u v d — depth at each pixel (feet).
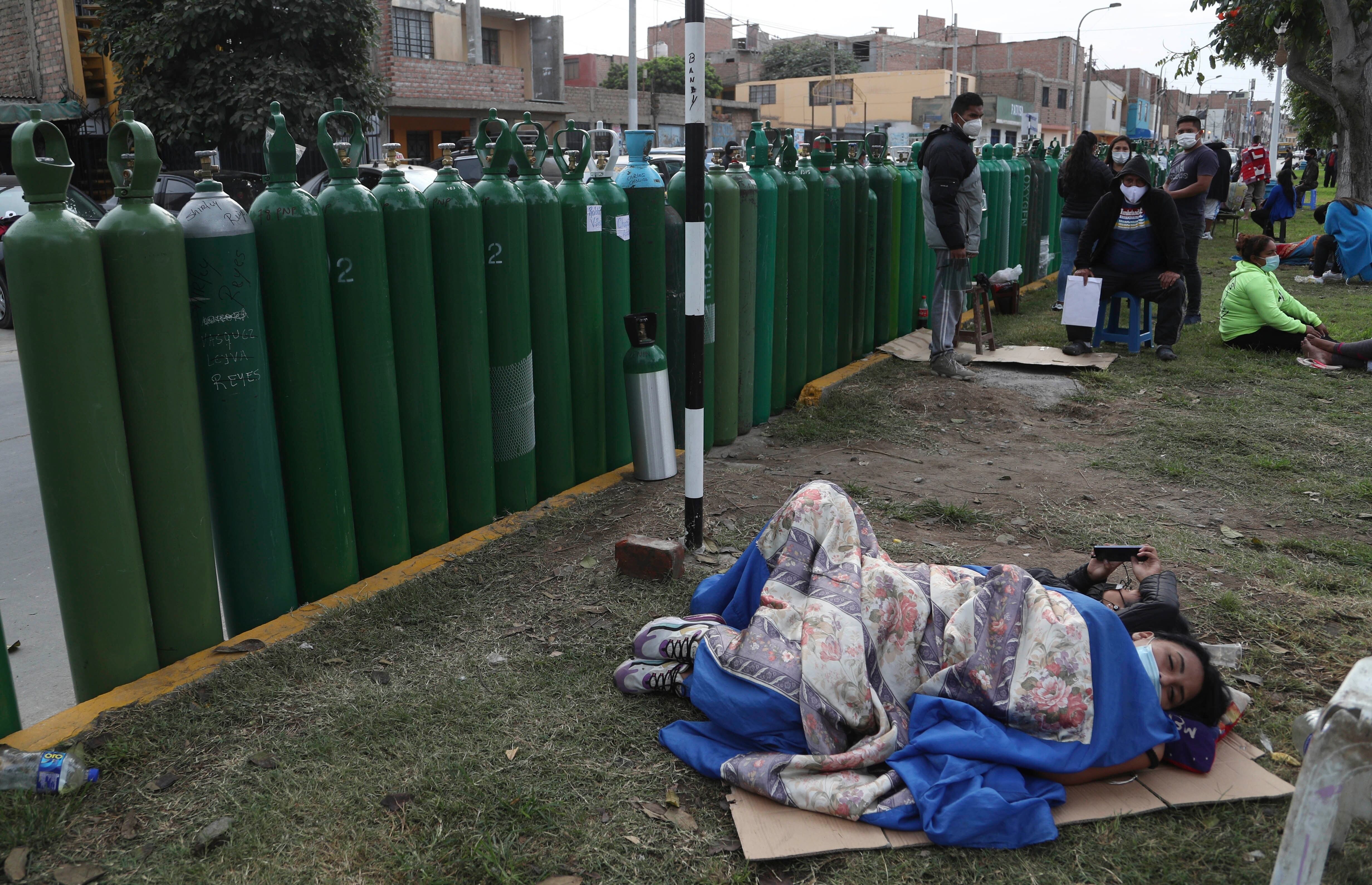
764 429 20.33
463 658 10.80
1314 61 77.61
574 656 10.86
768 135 21.04
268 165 11.32
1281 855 6.26
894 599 8.99
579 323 15.93
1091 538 14.55
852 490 16.51
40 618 13.23
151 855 7.66
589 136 15.62
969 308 33.91
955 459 18.57
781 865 7.64
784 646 8.87
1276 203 52.70
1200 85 56.13
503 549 13.67
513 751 8.99
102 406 9.45
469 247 13.47
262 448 11.18
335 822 8.04
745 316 19.13
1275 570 13.23
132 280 9.58
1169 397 22.56
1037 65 237.45
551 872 7.52
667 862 7.65
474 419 14.08
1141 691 8.25
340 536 12.30
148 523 10.18
